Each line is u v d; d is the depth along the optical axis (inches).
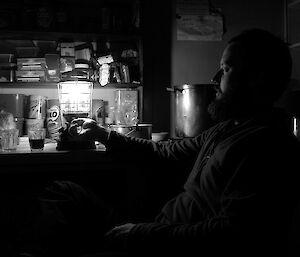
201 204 44.3
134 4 91.1
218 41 104.3
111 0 93.9
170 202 51.5
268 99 44.1
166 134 88.7
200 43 103.2
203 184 44.3
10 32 84.3
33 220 58.0
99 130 61.7
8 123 76.5
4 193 69.1
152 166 60.2
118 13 93.1
